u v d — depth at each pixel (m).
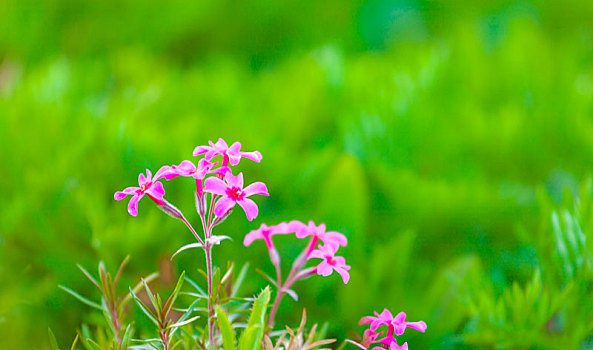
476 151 0.77
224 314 0.58
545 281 0.68
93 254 0.72
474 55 0.87
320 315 0.70
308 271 0.61
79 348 0.69
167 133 0.75
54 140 0.75
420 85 0.85
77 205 0.71
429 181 0.74
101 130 0.75
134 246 0.70
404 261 0.70
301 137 0.84
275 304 0.61
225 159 0.59
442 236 0.74
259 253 0.71
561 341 0.66
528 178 0.77
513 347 0.66
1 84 1.08
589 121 0.75
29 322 0.69
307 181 0.74
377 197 0.75
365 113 0.76
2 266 0.71
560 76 0.84
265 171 0.74
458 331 0.69
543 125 0.77
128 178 0.73
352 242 0.71
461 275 0.69
